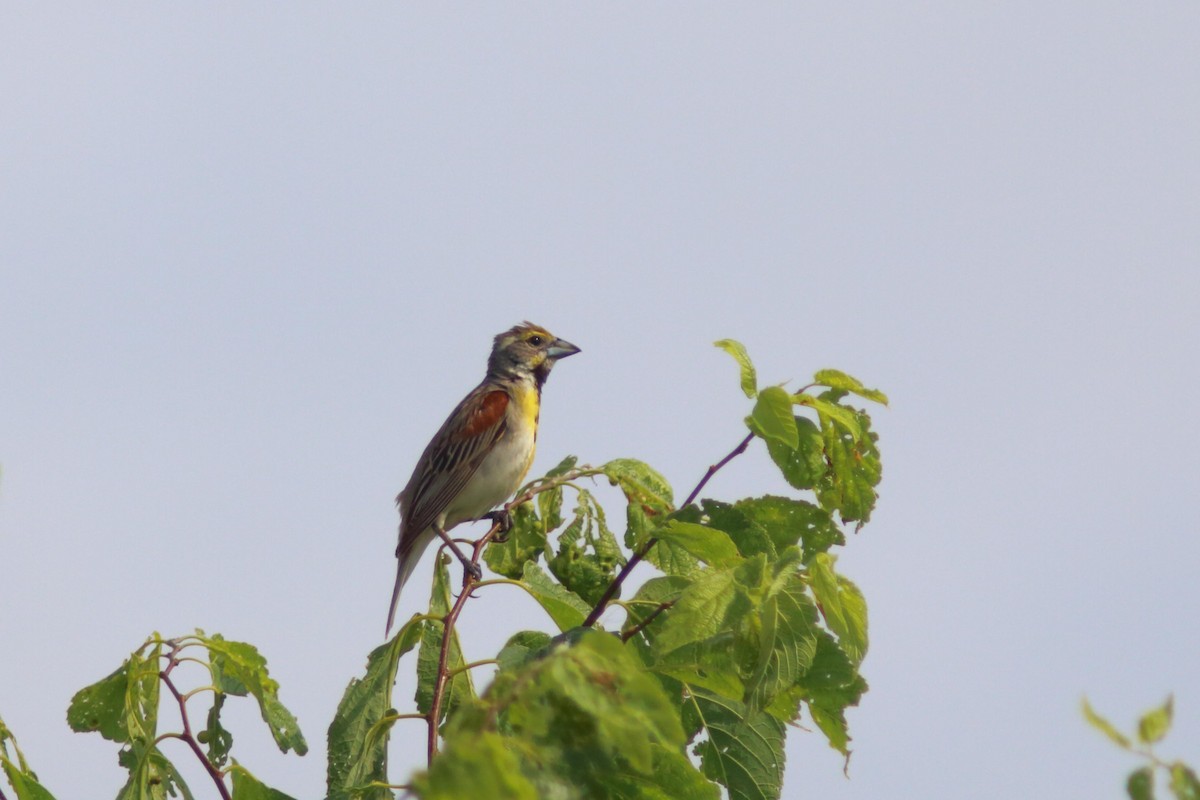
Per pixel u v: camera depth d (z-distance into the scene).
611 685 5.71
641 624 8.73
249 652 9.41
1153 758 4.79
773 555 9.80
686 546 9.38
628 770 6.56
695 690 9.31
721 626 7.62
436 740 8.80
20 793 8.88
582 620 9.82
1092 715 4.85
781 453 10.09
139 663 9.38
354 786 9.56
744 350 9.32
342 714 9.89
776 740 9.23
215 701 9.66
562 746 5.71
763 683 7.56
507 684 5.80
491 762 4.75
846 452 10.12
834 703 8.03
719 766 9.21
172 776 9.16
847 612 8.02
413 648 10.35
